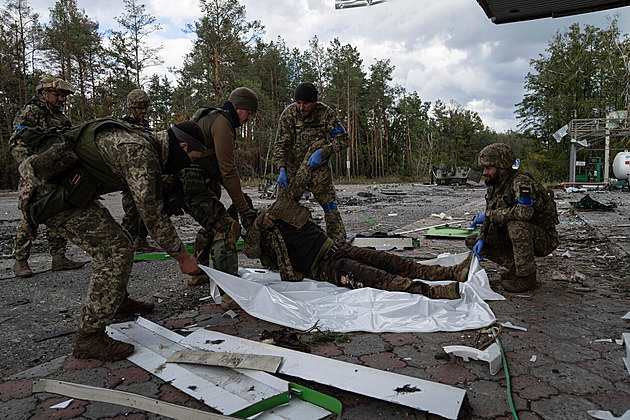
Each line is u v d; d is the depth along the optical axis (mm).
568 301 3543
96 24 40344
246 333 2922
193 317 3305
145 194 2441
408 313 3104
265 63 46969
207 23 33438
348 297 3354
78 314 3561
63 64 36344
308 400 1982
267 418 1842
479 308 3129
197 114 3590
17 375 2385
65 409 2023
